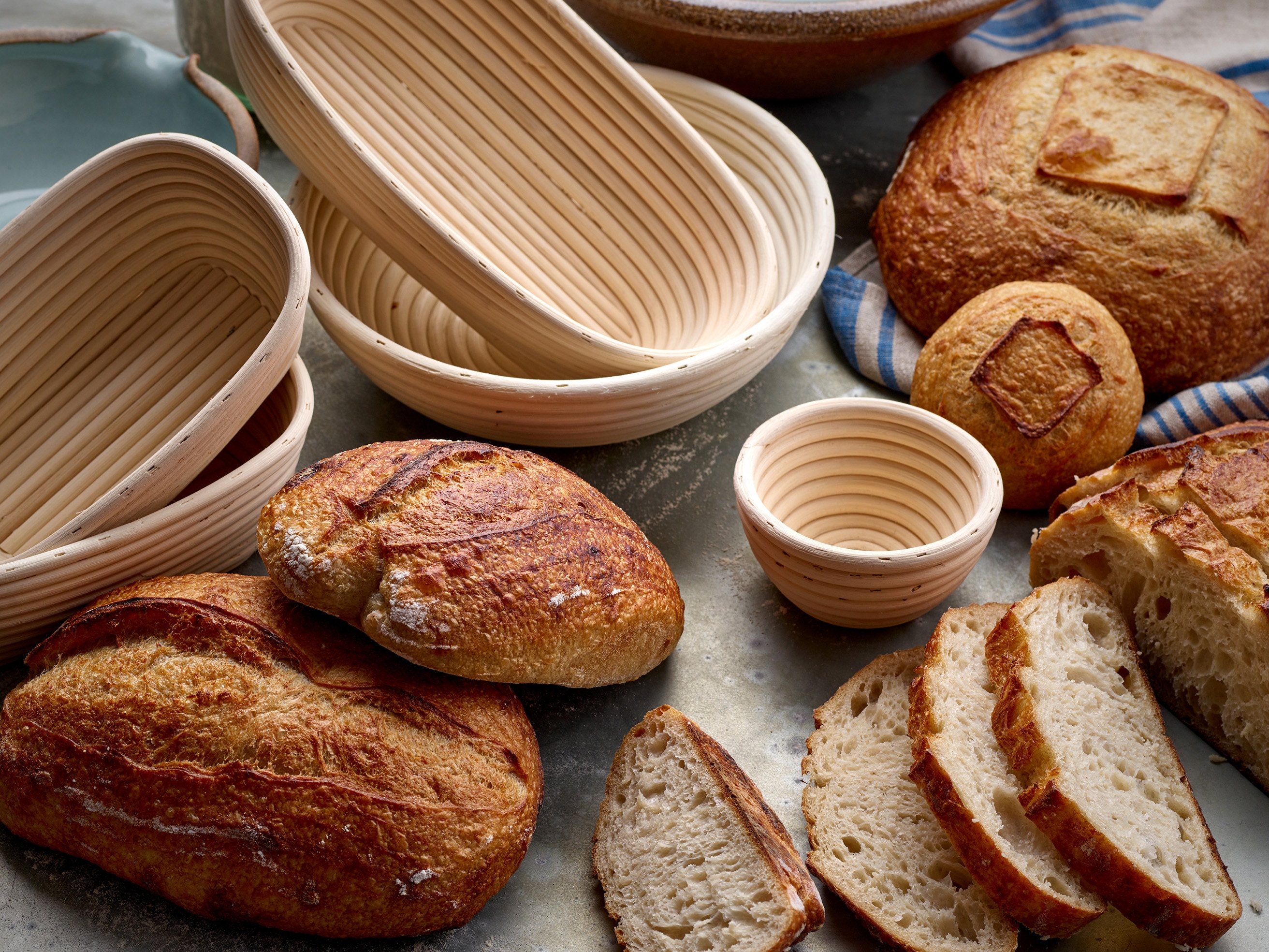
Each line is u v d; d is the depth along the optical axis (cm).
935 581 94
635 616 88
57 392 102
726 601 107
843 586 95
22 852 82
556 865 85
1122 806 81
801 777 92
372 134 117
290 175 151
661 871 79
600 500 95
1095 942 83
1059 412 106
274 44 92
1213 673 92
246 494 90
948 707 88
